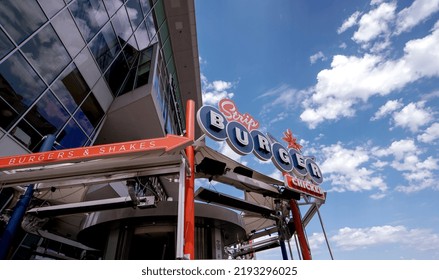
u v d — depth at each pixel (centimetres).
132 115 1593
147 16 2162
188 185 712
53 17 1055
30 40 932
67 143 1160
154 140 596
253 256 1906
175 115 2741
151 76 1689
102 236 1138
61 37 1105
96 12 1403
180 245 512
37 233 1107
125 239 1019
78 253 1592
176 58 2795
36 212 816
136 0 1964
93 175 668
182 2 2414
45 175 656
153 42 2267
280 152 1055
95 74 1390
